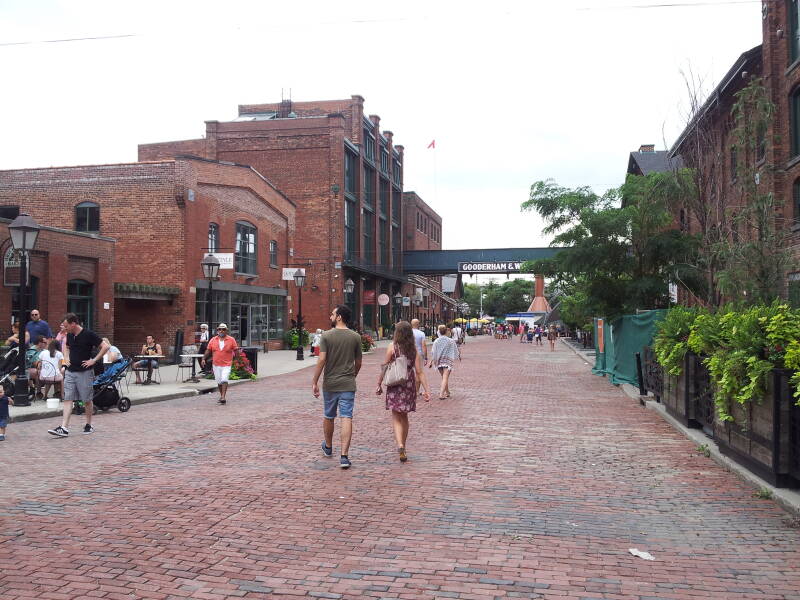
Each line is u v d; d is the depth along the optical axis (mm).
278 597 4207
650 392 14875
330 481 7199
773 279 11398
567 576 4582
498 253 61750
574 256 19672
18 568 4641
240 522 5723
